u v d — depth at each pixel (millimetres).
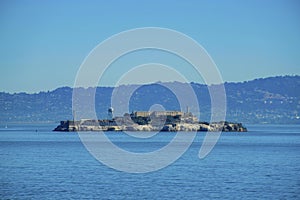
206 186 160500
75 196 143125
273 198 141375
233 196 144000
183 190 153375
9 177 180125
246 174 191500
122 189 154500
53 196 143125
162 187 158375
